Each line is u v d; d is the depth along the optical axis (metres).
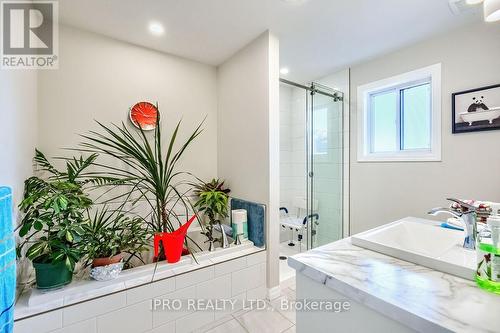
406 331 0.59
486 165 1.67
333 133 2.70
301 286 0.88
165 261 1.61
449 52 1.85
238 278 1.74
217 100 2.56
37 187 1.26
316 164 2.72
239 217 1.94
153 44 2.07
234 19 1.71
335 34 1.90
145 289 1.37
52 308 1.13
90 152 1.87
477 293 0.65
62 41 1.76
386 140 2.39
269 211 1.87
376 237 1.12
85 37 1.85
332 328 0.78
